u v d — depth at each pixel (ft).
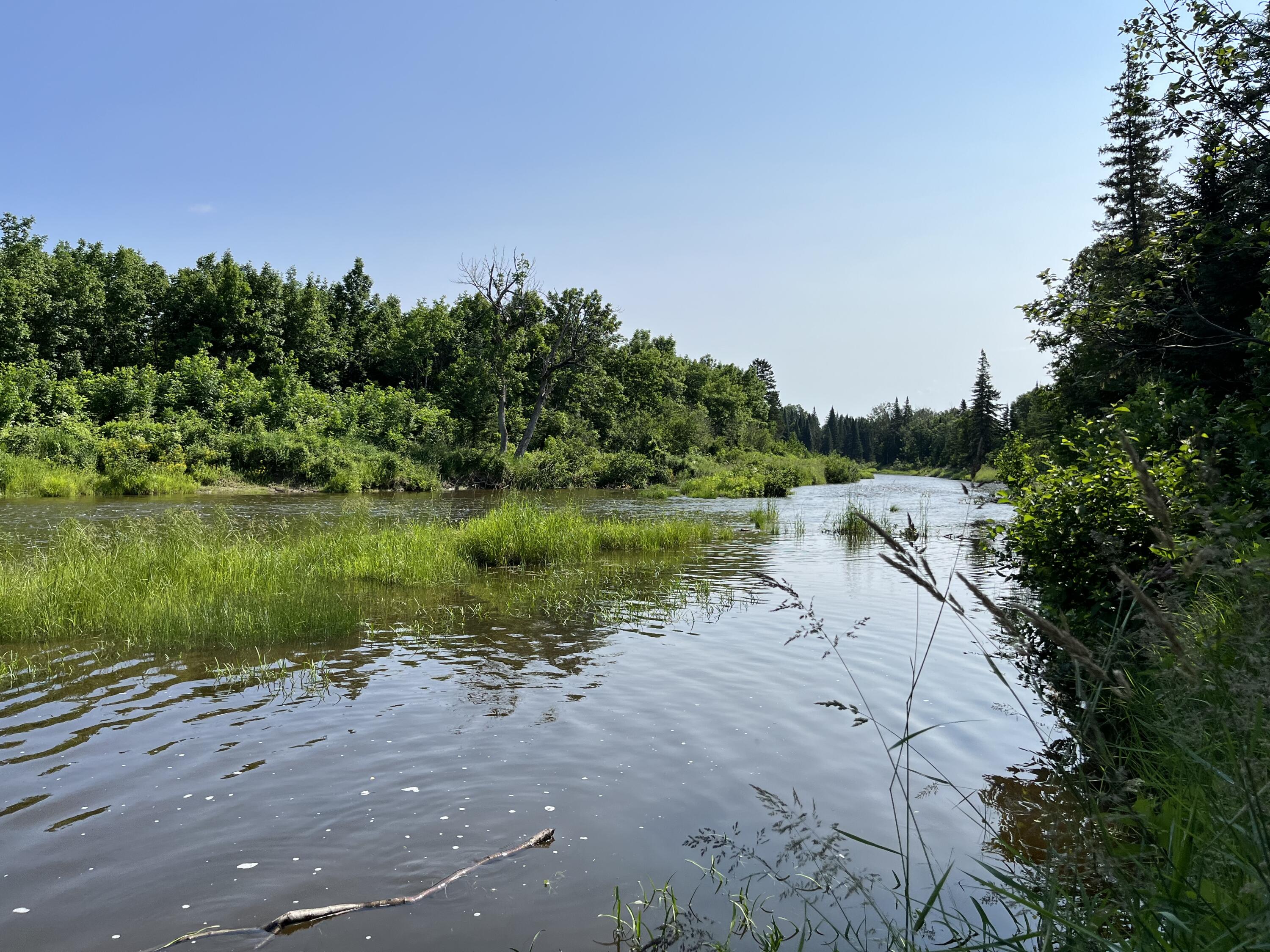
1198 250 36.14
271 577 36.65
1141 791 11.25
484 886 12.36
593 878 12.64
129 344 160.66
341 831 14.14
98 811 14.90
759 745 18.19
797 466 199.62
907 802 12.76
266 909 11.75
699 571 45.44
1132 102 32.94
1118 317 34.50
